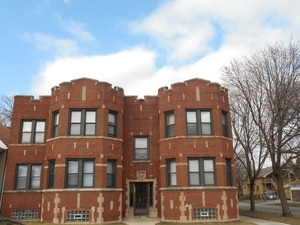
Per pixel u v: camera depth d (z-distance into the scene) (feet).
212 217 62.64
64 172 63.41
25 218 69.10
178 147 66.33
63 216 60.95
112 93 70.28
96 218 61.16
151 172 73.05
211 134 67.72
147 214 71.72
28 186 71.10
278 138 76.43
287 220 66.59
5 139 83.25
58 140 65.46
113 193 64.75
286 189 221.66
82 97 67.77
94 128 66.85
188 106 68.59
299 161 99.96
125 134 74.79
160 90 72.90
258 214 81.61
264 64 78.38
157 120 76.07
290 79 73.92
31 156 72.74
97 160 64.39
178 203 63.36
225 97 72.18
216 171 65.36
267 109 79.36
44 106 75.72
